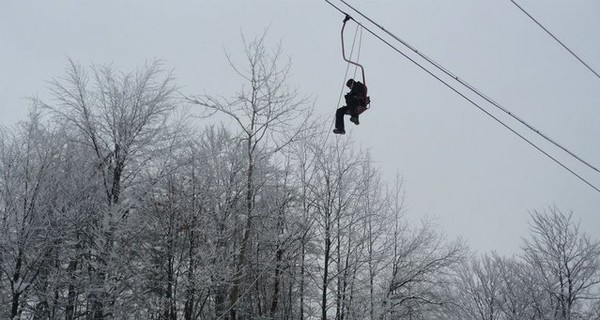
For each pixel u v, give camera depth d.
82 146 17.50
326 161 18.53
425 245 20.02
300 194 18.19
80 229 15.43
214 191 15.62
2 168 16.44
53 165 16.98
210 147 16.73
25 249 15.29
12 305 14.95
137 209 16.03
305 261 18.06
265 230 17.36
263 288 17.84
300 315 17.77
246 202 15.73
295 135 17.77
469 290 27.36
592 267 23.12
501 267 27.52
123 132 16.64
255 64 16.89
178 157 16.89
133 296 14.75
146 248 15.75
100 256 14.67
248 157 16.48
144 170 16.72
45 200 16.12
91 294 14.63
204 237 14.94
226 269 14.09
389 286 18.75
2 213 15.77
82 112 16.98
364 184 19.05
